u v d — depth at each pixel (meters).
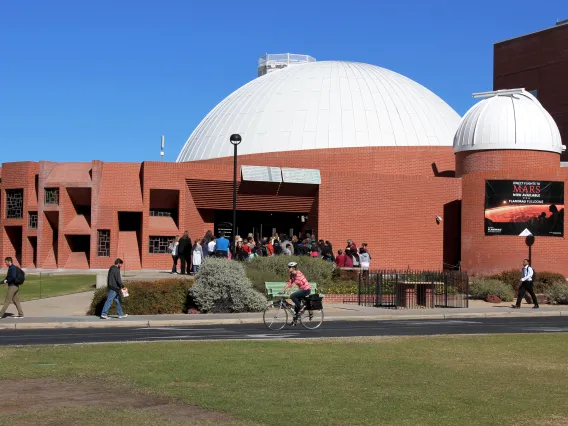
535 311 28.34
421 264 44.31
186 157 55.28
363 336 18.92
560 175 42.47
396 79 56.00
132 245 41.47
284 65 72.38
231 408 10.25
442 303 31.02
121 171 41.28
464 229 43.34
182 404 10.47
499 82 65.31
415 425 9.54
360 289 30.78
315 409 10.28
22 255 41.72
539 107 45.28
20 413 9.79
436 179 44.81
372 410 10.29
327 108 51.06
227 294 25.95
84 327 21.66
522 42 63.62
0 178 43.19
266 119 51.44
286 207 43.56
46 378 12.17
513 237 41.78
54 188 41.19
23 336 18.75
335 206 43.06
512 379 12.81
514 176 42.16
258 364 13.77
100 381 11.95
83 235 41.84
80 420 9.45
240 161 48.91
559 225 42.19
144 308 25.48
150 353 14.92
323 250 35.69
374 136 49.91
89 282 32.97
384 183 43.75
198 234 42.53
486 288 33.72
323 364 13.91
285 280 30.08
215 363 13.77
